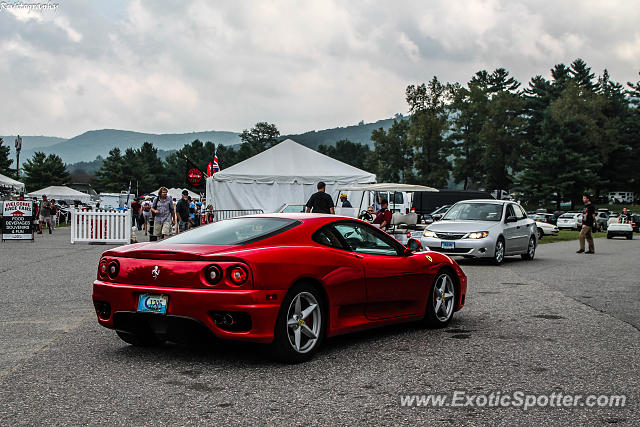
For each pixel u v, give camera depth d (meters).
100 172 126.31
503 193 91.12
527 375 4.78
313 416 3.77
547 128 80.69
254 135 149.62
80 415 3.75
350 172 26.64
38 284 10.27
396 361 5.23
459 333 6.52
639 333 6.53
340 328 5.50
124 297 5.06
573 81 95.38
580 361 5.25
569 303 8.76
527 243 16.92
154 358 5.29
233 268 4.75
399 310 6.29
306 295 5.19
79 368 4.93
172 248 5.09
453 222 15.78
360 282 5.68
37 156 116.75
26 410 3.84
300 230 5.44
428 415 3.80
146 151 134.25
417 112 86.75
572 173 76.81
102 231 21.34
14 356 5.34
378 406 3.98
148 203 27.53
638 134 96.69
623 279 12.08
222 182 25.69
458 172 93.69
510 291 10.13
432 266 6.67
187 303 4.77
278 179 25.97
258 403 4.02
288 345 5.00
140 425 3.57
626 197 102.25
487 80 109.81
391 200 36.72
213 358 5.29
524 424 3.65
